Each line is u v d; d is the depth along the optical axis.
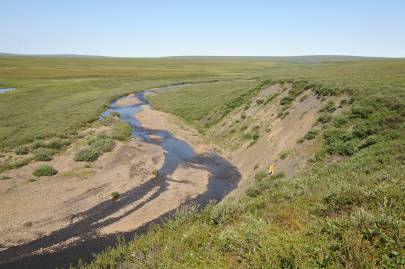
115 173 25.41
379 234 6.39
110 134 38.19
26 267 13.75
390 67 46.22
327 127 22.64
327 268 5.82
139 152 31.52
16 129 37.78
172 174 25.66
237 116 38.59
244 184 22.67
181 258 7.60
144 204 20.09
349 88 26.73
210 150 32.72
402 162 13.20
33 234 16.31
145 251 9.00
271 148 26.33
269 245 6.96
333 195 9.47
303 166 19.97
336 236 6.86
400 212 7.36
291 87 35.16
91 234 16.48
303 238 7.10
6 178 23.25
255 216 9.25
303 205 9.67
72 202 20.06
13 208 18.84
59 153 30.33
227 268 6.65
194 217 11.07
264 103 36.16
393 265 5.49
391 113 19.94
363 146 18.20
